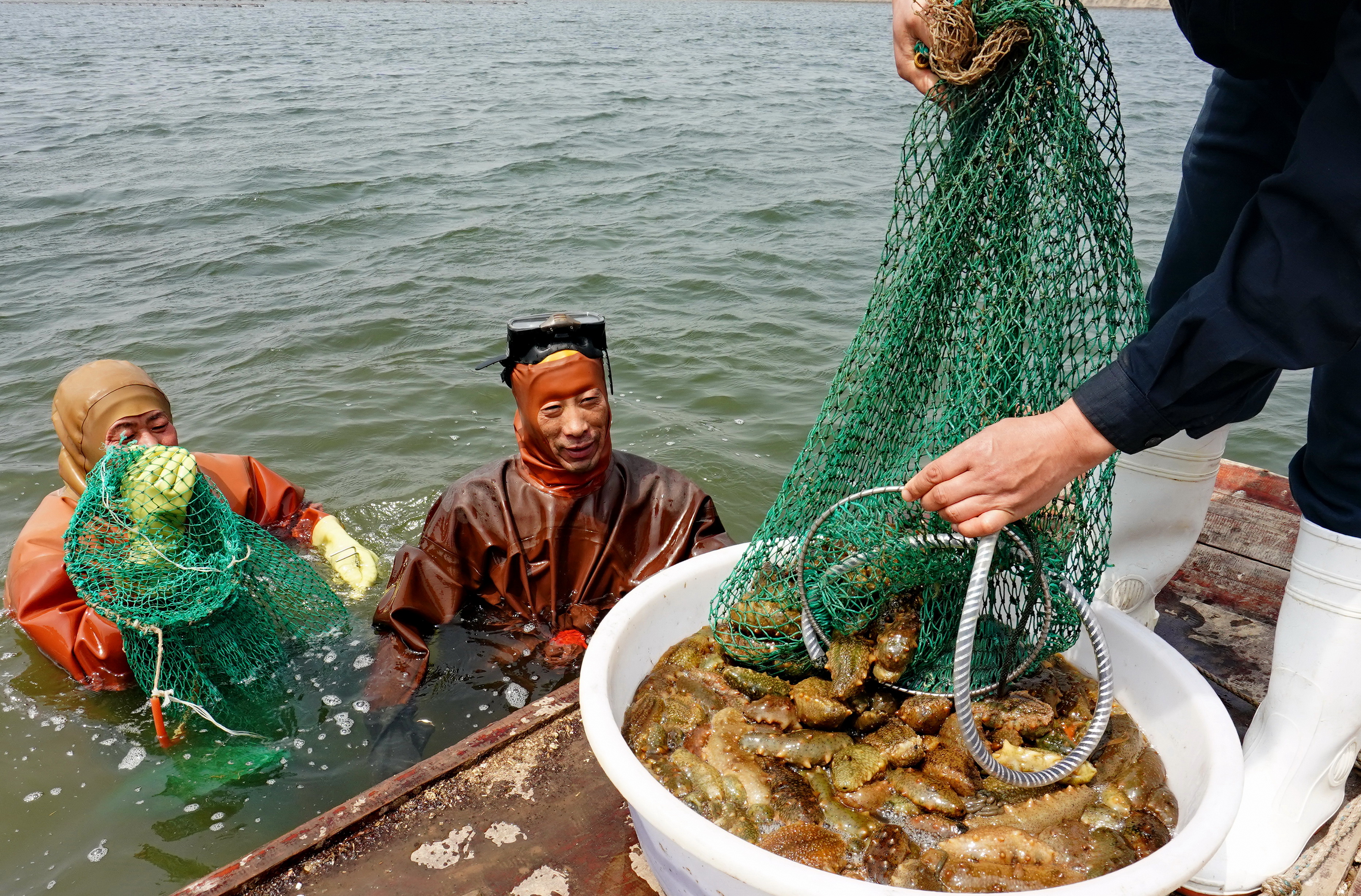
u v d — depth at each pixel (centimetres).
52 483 530
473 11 7344
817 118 1702
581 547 369
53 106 1806
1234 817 165
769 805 187
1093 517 205
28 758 330
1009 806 185
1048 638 209
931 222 195
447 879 204
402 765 315
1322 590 196
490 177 1217
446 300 795
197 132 1521
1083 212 192
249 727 341
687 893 181
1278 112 210
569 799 225
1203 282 156
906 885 170
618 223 1016
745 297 809
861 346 212
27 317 761
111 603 340
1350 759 206
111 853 291
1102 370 165
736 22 5738
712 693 217
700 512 380
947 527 198
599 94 1991
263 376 657
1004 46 175
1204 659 277
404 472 541
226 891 199
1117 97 188
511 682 347
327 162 1294
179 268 875
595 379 357
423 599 365
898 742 197
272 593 388
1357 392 179
